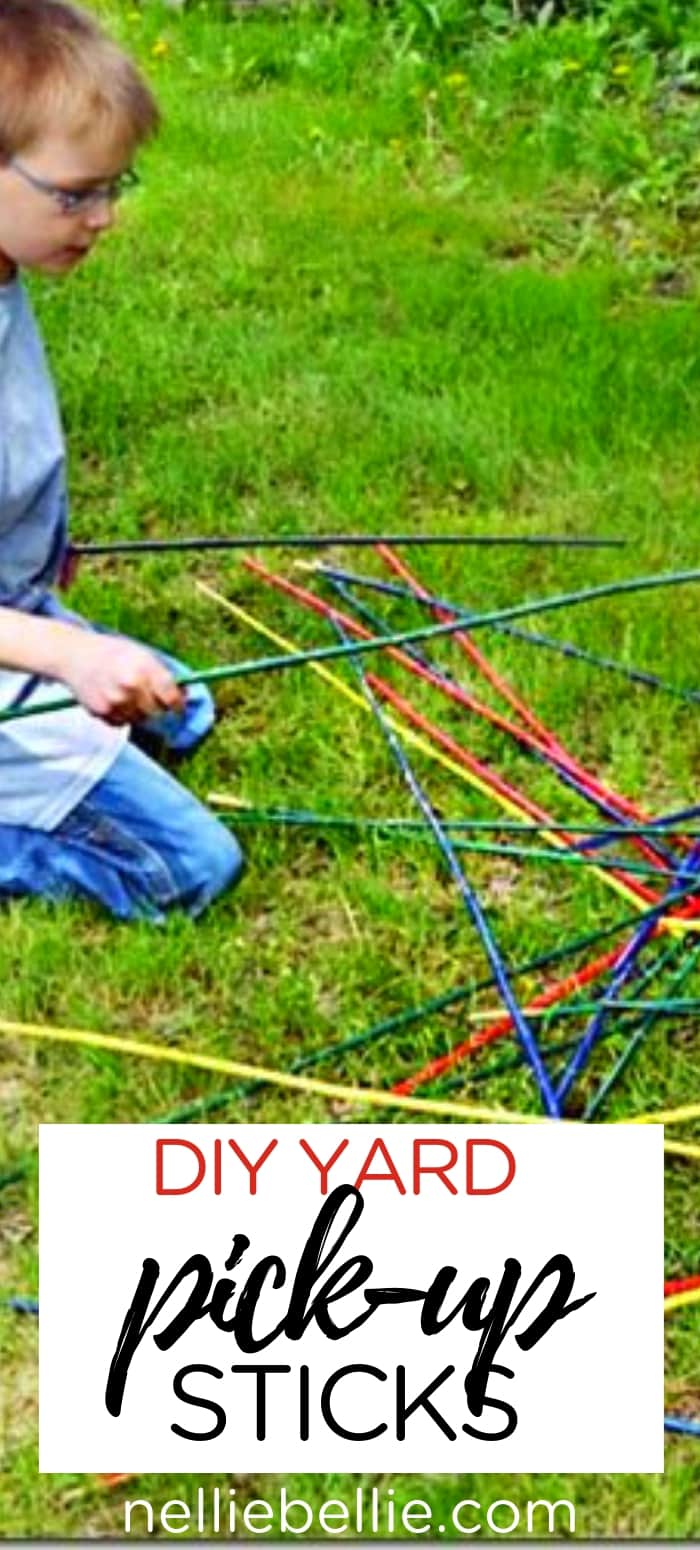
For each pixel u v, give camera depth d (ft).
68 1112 9.09
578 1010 9.20
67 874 10.11
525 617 11.76
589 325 14.94
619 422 13.88
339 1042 9.43
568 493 13.21
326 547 12.75
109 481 13.51
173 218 16.58
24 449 9.71
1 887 10.21
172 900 10.11
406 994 9.64
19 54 8.78
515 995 9.61
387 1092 8.96
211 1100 8.95
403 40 19.65
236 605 12.28
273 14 20.93
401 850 10.44
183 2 21.09
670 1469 7.65
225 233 16.42
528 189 17.13
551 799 10.78
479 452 13.55
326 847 10.57
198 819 10.07
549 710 11.37
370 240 16.28
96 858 10.05
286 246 16.20
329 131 18.30
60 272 9.48
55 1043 9.41
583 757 11.18
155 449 13.70
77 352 14.67
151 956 9.75
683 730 11.27
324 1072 9.25
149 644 11.92
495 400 14.03
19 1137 8.98
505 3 20.04
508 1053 9.27
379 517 13.00
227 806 10.70
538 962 9.60
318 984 9.76
